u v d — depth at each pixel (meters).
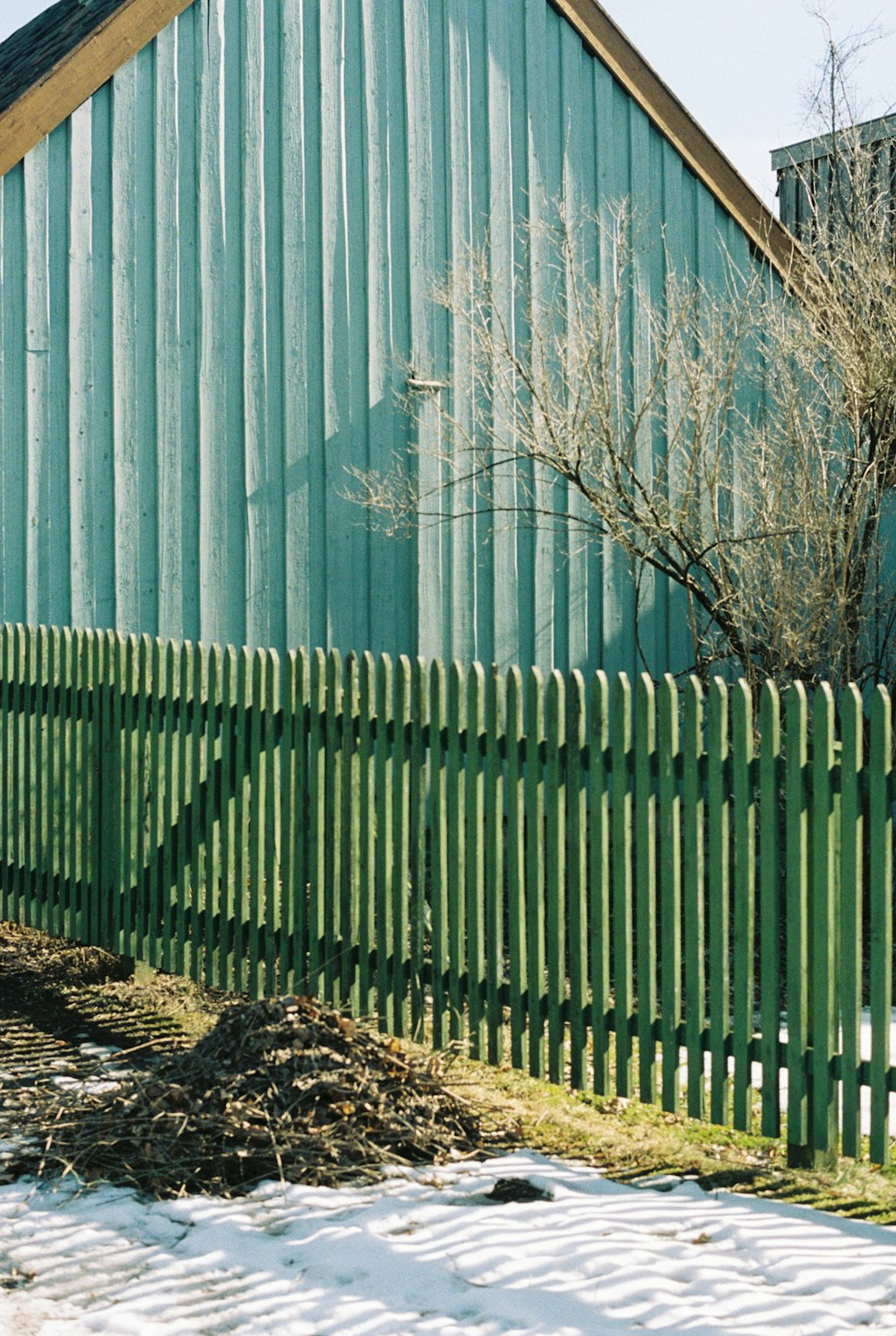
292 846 6.30
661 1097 5.03
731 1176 4.82
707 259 13.04
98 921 7.46
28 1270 4.02
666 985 4.99
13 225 9.44
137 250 9.98
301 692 6.28
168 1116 4.86
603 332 11.48
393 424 11.33
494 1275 3.94
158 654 7.07
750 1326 3.63
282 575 10.73
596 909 5.16
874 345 9.30
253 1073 5.01
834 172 10.40
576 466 9.91
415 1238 4.19
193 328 10.25
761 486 9.77
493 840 5.47
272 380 10.66
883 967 4.50
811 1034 4.71
